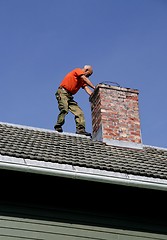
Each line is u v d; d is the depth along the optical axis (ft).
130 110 40.83
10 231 29.78
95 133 40.32
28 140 35.86
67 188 31.22
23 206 30.60
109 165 32.91
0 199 30.42
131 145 39.14
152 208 32.60
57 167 30.78
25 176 30.35
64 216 30.94
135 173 32.30
